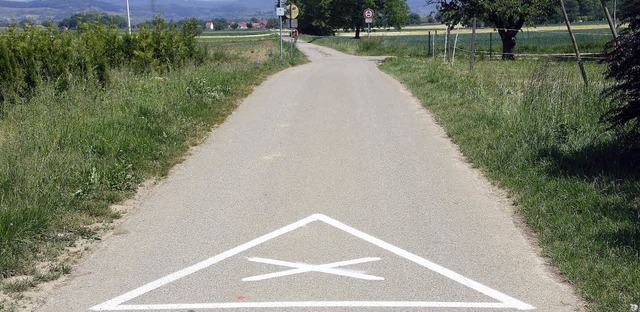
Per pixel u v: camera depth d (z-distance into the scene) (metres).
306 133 11.95
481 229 6.66
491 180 8.48
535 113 10.93
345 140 11.29
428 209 7.36
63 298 5.11
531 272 5.55
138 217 7.22
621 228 6.22
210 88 16.19
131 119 11.03
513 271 5.57
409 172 9.04
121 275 5.57
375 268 5.67
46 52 13.02
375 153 10.25
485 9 36.97
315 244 6.29
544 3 37.47
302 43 68.69
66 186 7.70
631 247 5.76
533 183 7.94
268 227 6.82
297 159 9.90
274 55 33.97
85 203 7.38
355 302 4.98
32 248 6.04
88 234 6.55
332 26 88.56
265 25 176.25
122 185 8.22
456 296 5.09
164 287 5.31
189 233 6.66
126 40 19.89
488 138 10.43
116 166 8.71
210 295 5.14
